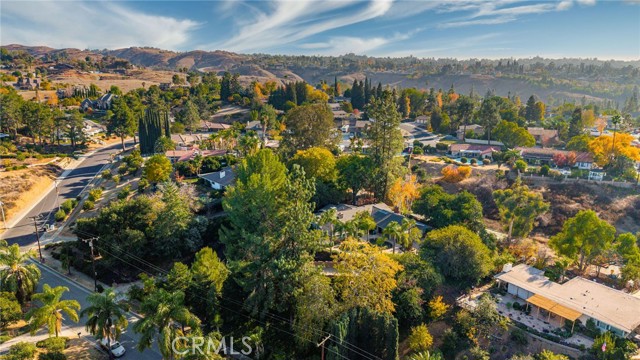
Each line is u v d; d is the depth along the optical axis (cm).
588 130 18475
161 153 14650
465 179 13475
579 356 5862
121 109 17562
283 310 6331
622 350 5675
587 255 8162
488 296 6806
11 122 16288
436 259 7456
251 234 6506
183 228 8094
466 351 6147
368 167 10938
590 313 6362
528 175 13200
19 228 9694
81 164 15188
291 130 14075
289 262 6191
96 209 10556
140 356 5653
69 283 7375
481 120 18025
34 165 13612
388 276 6438
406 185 10844
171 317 5100
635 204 11606
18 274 6469
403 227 7950
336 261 6838
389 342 5738
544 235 10994
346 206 10100
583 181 12625
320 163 10875
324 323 6006
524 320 6612
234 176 11175
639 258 7888
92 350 5684
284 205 6969
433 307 6581
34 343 5591
